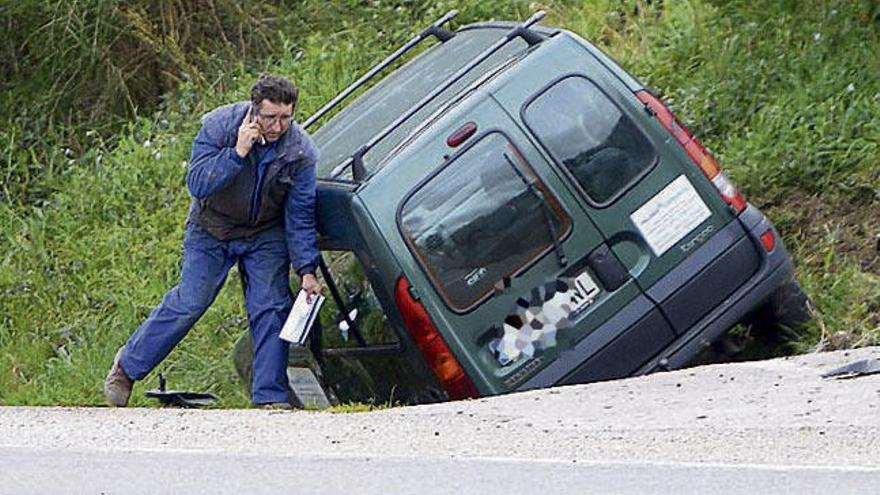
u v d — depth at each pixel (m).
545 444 23.92
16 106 54.94
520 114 30.91
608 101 31.09
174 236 47.50
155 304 44.91
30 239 49.31
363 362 33.22
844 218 39.34
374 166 31.45
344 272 33.28
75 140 53.97
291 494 21.73
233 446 25.08
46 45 54.56
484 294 30.61
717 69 44.72
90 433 27.23
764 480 20.91
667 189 31.02
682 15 47.41
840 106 41.78
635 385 28.33
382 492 21.52
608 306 30.69
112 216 49.59
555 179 30.72
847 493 20.11
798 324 33.44
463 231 30.64
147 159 50.47
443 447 24.08
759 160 41.09
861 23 44.28
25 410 31.05
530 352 30.61
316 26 54.22
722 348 33.03
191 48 54.69
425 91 34.19
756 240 31.38
